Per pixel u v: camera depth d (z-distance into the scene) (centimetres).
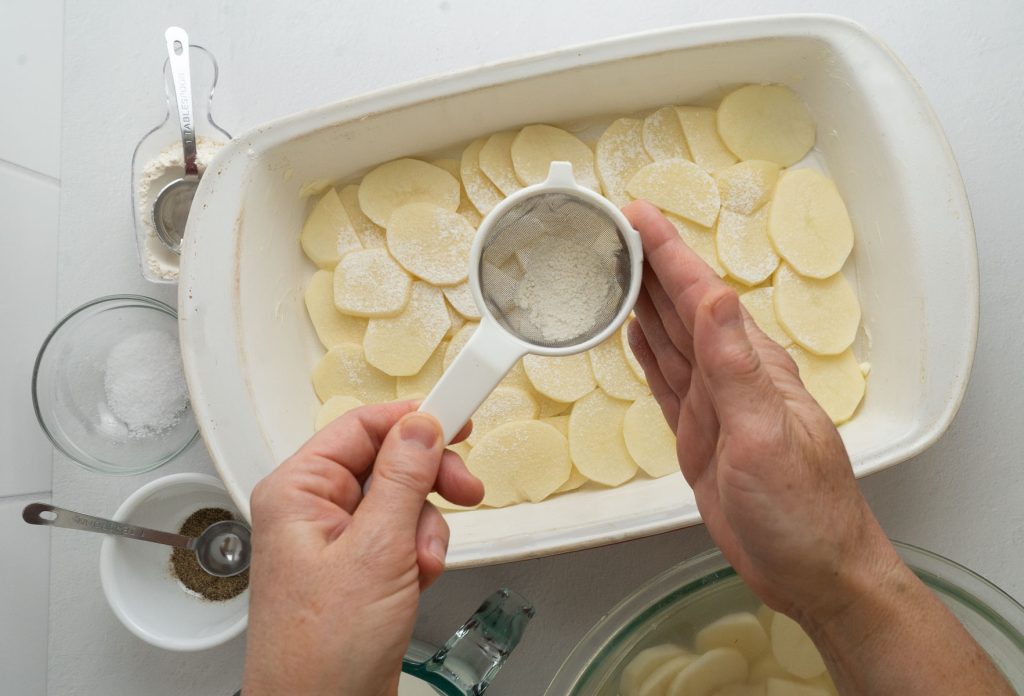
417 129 92
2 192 99
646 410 93
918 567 83
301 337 97
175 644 91
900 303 90
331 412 95
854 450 89
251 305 89
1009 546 99
